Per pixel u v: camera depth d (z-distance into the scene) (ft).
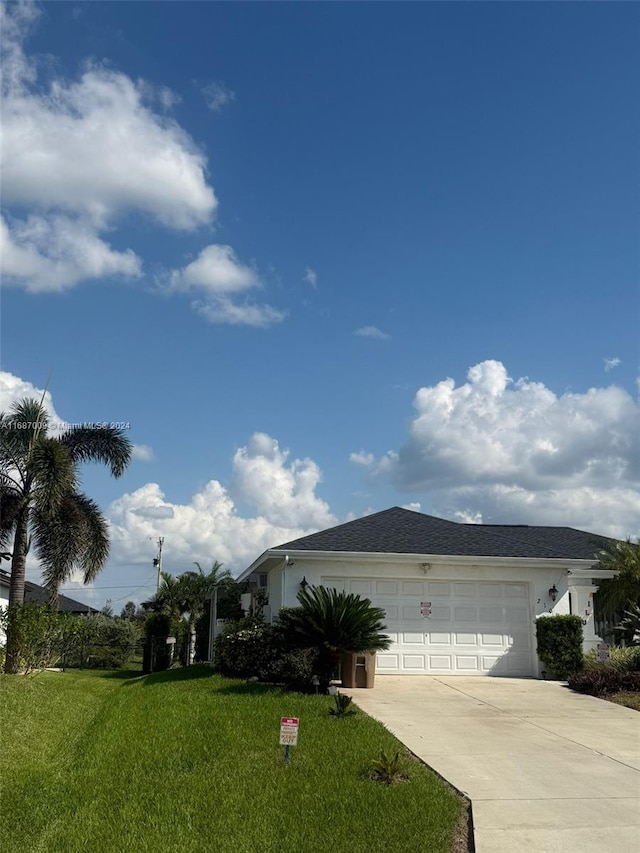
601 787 27.32
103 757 33.58
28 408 72.95
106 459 79.00
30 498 71.15
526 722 39.65
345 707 39.63
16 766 33.63
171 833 22.89
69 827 24.11
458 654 58.90
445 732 36.73
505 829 22.93
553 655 57.26
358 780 27.71
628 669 52.54
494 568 60.39
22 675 62.85
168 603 138.62
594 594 70.03
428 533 64.90
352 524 66.49
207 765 30.40
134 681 73.26
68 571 73.41
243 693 47.52
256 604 69.21
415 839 21.95
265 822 23.57
